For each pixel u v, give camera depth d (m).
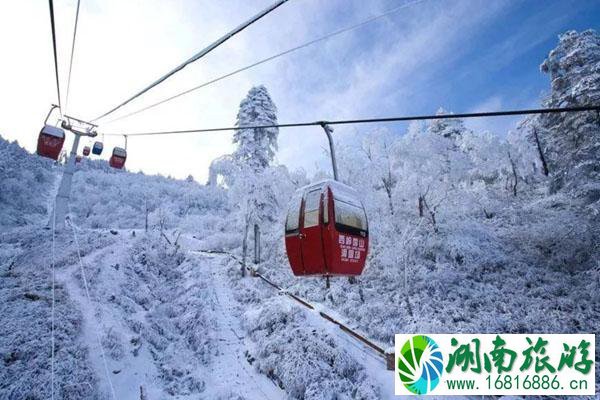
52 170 104.69
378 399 9.48
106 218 63.66
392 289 18.27
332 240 5.50
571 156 21.83
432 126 42.22
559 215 20.36
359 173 23.70
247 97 31.31
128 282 16.88
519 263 19.59
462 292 16.98
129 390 9.73
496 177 39.44
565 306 14.90
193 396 10.31
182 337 13.82
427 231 21.64
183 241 32.44
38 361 9.27
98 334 11.42
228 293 19.55
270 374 11.21
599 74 21.09
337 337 12.52
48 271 16.92
